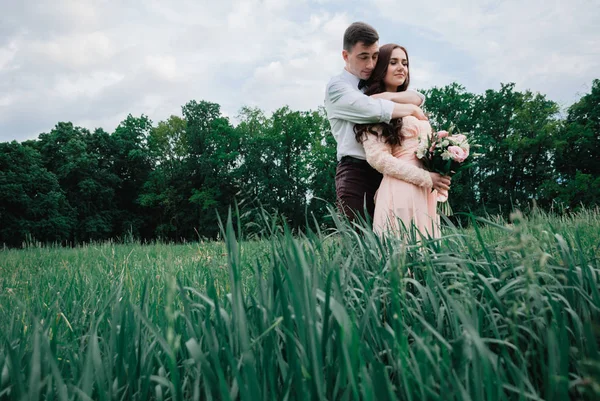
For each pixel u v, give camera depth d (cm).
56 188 4356
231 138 4644
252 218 154
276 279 109
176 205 4675
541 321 113
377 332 121
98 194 4700
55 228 4100
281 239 155
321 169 3953
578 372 104
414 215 318
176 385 94
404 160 334
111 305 165
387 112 327
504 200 3562
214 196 4409
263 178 3994
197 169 4638
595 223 380
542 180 3688
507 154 3841
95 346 102
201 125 4803
